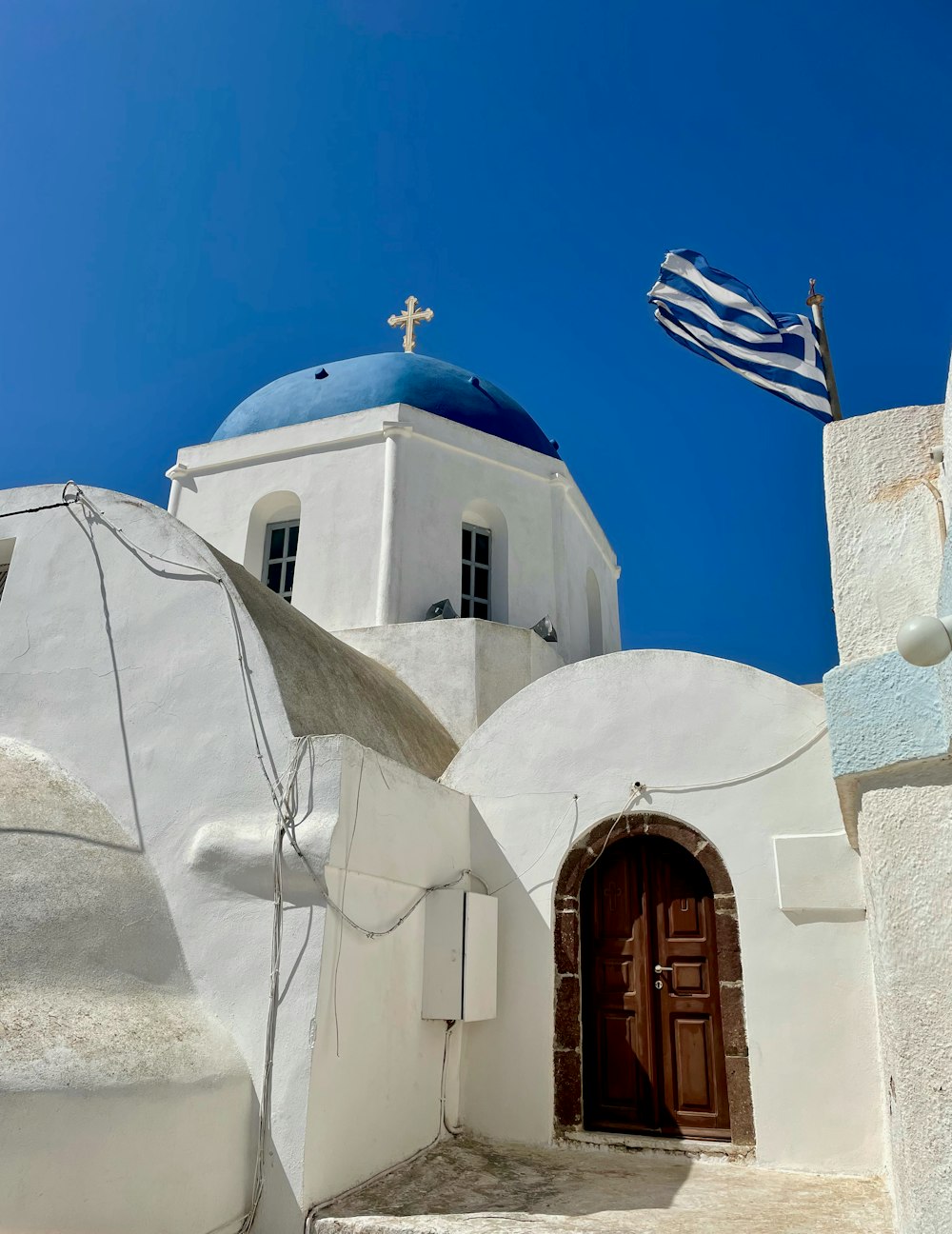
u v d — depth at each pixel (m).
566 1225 4.51
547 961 6.41
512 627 9.49
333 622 9.96
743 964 5.95
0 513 6.74
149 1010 4.66
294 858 5.02
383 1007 5.46
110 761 5.80
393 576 9.93
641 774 6.56
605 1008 6.39
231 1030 4.91
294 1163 4.57
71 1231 3.74
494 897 6.64
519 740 6.99
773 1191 5.09
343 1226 4.47
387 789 5.70
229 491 11.04
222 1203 4.44
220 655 5.77
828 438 4.46
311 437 10.85
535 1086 6.16
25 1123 3.67
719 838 6.23
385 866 5.58
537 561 11.20
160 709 5.80
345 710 6.41
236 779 5.43
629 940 6.48
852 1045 5.58
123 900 5.05
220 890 5.20
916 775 3.41
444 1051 6.20
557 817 6.70
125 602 6.17
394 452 10.45
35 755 5.88
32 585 6.46
